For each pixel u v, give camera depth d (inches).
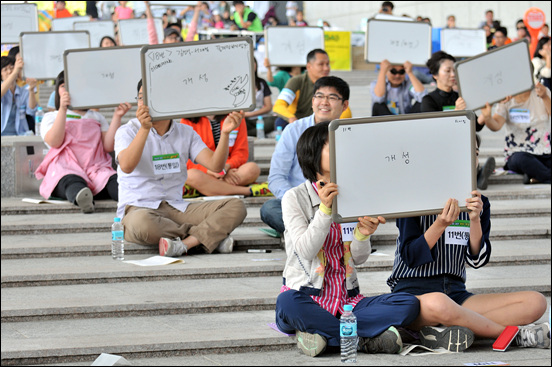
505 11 1357.0
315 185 278.1
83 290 341.1
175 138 401.4
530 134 561.3
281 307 274.1
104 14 1266.0
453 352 272.5
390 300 272.1
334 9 1851.6
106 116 738.8
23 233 429.1
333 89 382.6
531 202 516.4
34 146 517.7
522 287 350.3
